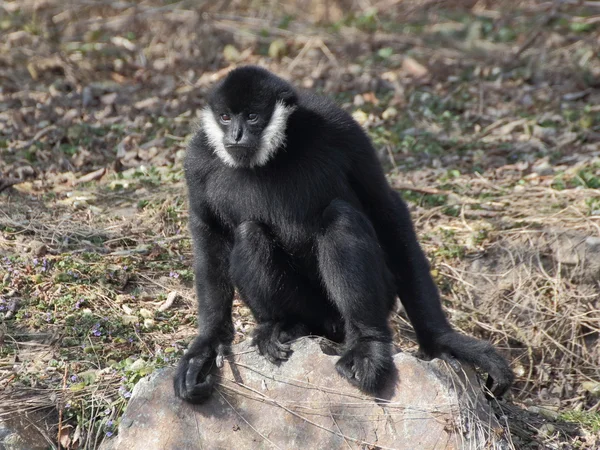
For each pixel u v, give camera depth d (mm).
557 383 11930
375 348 9344
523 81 20609
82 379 10742
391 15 26484
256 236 9805
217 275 10391
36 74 21188
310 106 10312
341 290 9391
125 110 19562
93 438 10070
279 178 10156
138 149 17625
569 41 22641
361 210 10344
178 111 19547
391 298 10188
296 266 10398
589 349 12328
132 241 13945
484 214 14672
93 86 20672
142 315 12055
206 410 9445
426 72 21422
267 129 10016
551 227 13781
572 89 19953
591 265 12992
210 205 10477
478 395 9594
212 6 26234
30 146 17484
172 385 9586
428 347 10055
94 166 17078
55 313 11938
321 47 23422
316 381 9430
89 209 14961
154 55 22953
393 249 10352
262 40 24031
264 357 9719
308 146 10117
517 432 10477
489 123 18688
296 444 9188
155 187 15906
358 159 10164
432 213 14898
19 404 10289
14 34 23078
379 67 22016
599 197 14820
